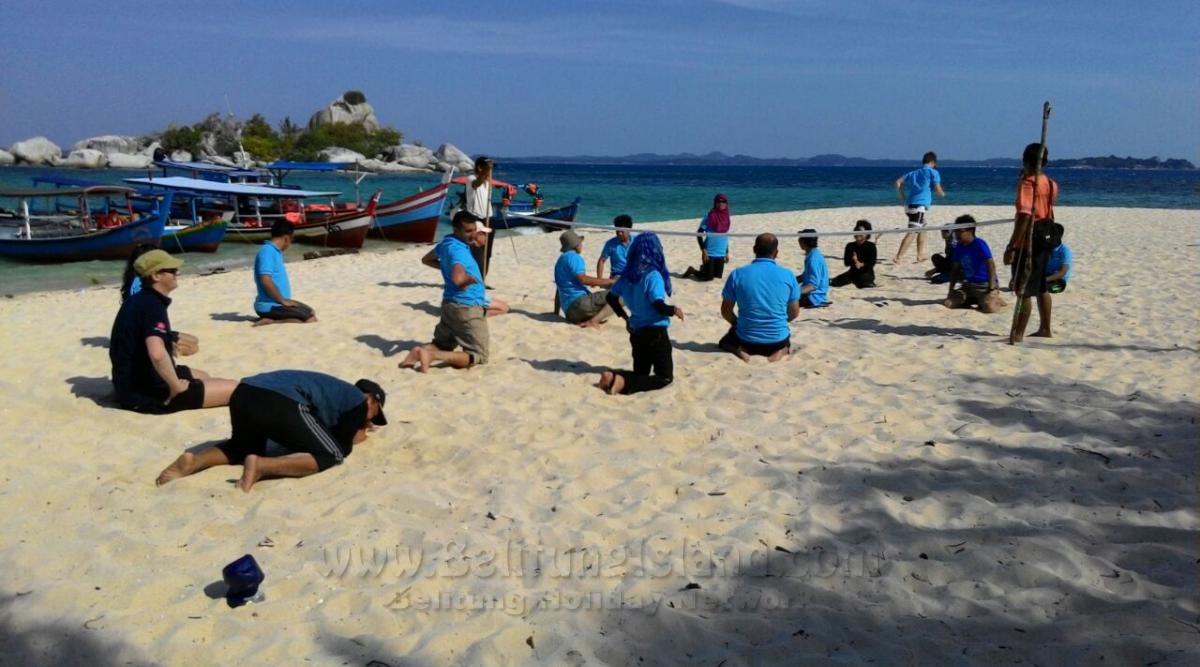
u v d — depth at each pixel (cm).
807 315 1049
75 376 777
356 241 2106
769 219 2697
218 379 700
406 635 378
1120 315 1009
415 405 702
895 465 552
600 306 986
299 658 363
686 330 977
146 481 548
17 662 363
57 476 554
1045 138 832
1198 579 403
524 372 797
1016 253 861
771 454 581
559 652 364
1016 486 514
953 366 789
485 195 1186
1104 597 393
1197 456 550
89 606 403
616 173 13188
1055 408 652
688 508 504
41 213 2391
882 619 385
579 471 561
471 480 550
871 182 9050
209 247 1988
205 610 398
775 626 380
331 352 870
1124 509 479
